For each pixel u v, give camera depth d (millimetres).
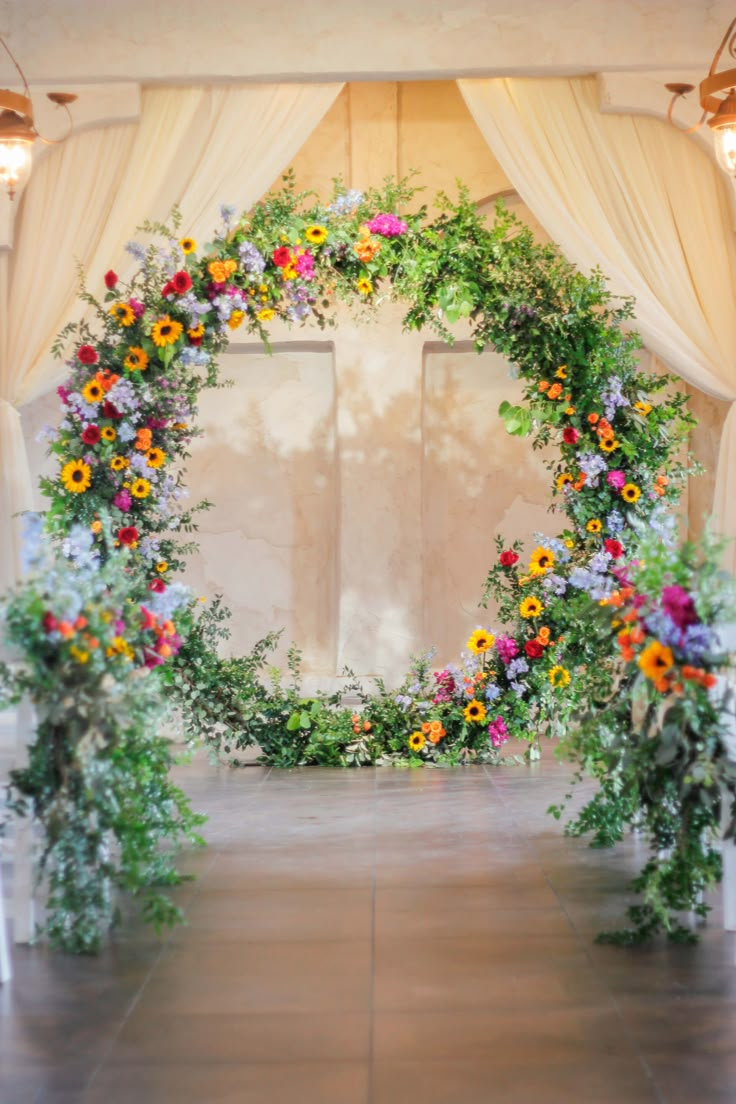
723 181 7117
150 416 6102
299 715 6930
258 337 8641
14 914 3871
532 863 4707
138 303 6051
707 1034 3027
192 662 6766
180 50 6996
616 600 4008
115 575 4004
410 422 8672
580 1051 2939
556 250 7156
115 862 4605
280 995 3340
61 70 6996
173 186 7105
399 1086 2762
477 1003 3262
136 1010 3242
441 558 8984
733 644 3748
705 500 8719
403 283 6254
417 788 6262
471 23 6988
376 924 3961
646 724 3797
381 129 8477
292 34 6996
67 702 3510
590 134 7145
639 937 3727
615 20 6973
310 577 8977
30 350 7125
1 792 5398
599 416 6199
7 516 7086
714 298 7168
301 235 6172
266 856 4875
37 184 7137
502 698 6910
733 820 3531
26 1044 3029
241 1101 2695
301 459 8969
